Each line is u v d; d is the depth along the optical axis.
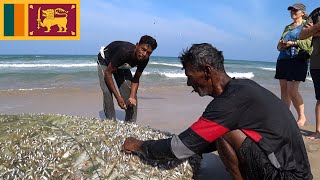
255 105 2.87
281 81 6.43
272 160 2.86
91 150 3.48
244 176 3.04
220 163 4.33
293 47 5.95
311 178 3.05
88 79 16.16
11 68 23.78
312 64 5.50
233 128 2.94
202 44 3.04
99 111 8.27
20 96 10.16
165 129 6.53
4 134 3.85
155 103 9.50
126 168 3.34
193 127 3.03
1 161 3.43
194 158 3.99
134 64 5.38
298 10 6.05
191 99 10.50
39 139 3.68
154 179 3.34
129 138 3.57
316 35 5.15
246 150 2.91
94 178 3.16
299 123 6.53
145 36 5.14
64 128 4.03
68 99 9.83
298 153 2.97
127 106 5.83
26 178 3.18
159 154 3.26
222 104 2.88
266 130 2.88
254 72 30.02
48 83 14.36
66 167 3.28
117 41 5.75
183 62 3.06
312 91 14.13
